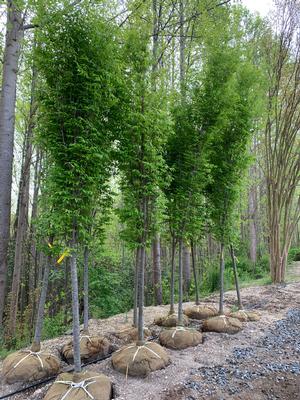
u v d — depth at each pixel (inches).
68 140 124.1
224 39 210.4
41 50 120.2
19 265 257.3
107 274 326.0
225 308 252.2
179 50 372.8
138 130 142.3
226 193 211.9
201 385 121.0
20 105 322.3
